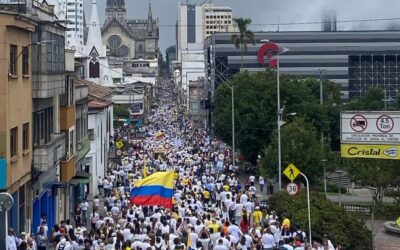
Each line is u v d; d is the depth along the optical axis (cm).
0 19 3198
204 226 3397
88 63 12212
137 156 7862
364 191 7269
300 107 8388
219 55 17000
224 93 8988
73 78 5041
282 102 8300
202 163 7331
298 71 18975
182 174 6066
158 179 3719
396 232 5025
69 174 4591
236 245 3186
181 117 18875
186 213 3897
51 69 4056
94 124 6488
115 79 18900
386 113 4816
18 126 3462
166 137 11412
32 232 3831
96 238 3228
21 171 3522
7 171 3212
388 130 4812
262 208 4309
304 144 6506
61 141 4419
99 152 6812
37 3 4034
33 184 3803
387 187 5822
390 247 4566
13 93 3356
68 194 5100
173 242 3075
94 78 12425
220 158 7750
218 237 3169
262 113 8256
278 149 5838
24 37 3572
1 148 3203
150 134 12612
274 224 3494
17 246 3008
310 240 3491
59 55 4338
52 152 4038
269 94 8294
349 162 5866
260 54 9412
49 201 4366
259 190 6819
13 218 3384
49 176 4178
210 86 16100
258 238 3350
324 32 18925
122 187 5406
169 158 7531
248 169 8375
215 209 4169
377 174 5625
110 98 8425
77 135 5456
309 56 18938
